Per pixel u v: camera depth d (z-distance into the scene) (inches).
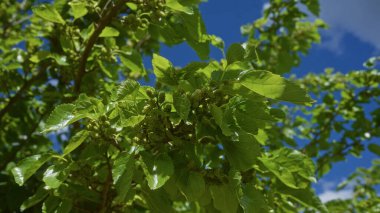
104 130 104.7
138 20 150.3
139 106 99.6
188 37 151.6
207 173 101.6
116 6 150.8
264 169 114.2
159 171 92.1
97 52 172.7
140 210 147.9
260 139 112.5
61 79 203.0
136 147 99.1
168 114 97.6
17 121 215.8
